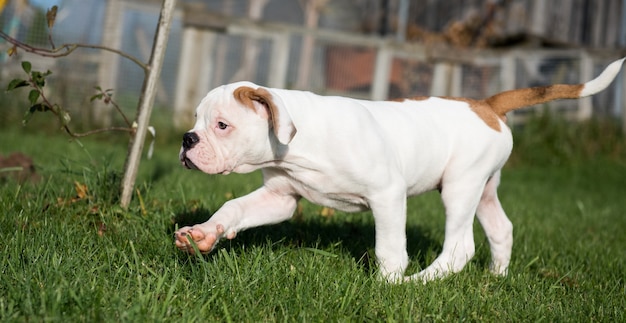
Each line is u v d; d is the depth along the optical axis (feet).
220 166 9.81
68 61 30.42
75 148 24.48
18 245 9.99
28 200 12.61
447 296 10.01
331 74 36.68
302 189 10.67
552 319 9.67
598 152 35.58
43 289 8.58
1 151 21.70
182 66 32.60
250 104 9.80
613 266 13.42
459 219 11.57
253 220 10.59
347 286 9.70
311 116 10.10
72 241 10.60
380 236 10.51
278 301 9.06
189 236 9.16
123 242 11.08
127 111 31.01
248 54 34.42
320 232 13.74
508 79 36.42
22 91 30.14
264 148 10.02
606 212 22.12
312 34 35.17
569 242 15.88
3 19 29.25
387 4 47.83
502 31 43.62
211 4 43.52
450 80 37.14
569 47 40.60
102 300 8.50
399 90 37.29
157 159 24.34
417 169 11.16
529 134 36.29
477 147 11.55
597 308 10.52
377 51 35.76
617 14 45.01
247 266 9.95
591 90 11.98
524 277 11.71
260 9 44.09
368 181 10.16
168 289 9.18
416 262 12.50
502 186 27.68
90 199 13.01
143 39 31.50
